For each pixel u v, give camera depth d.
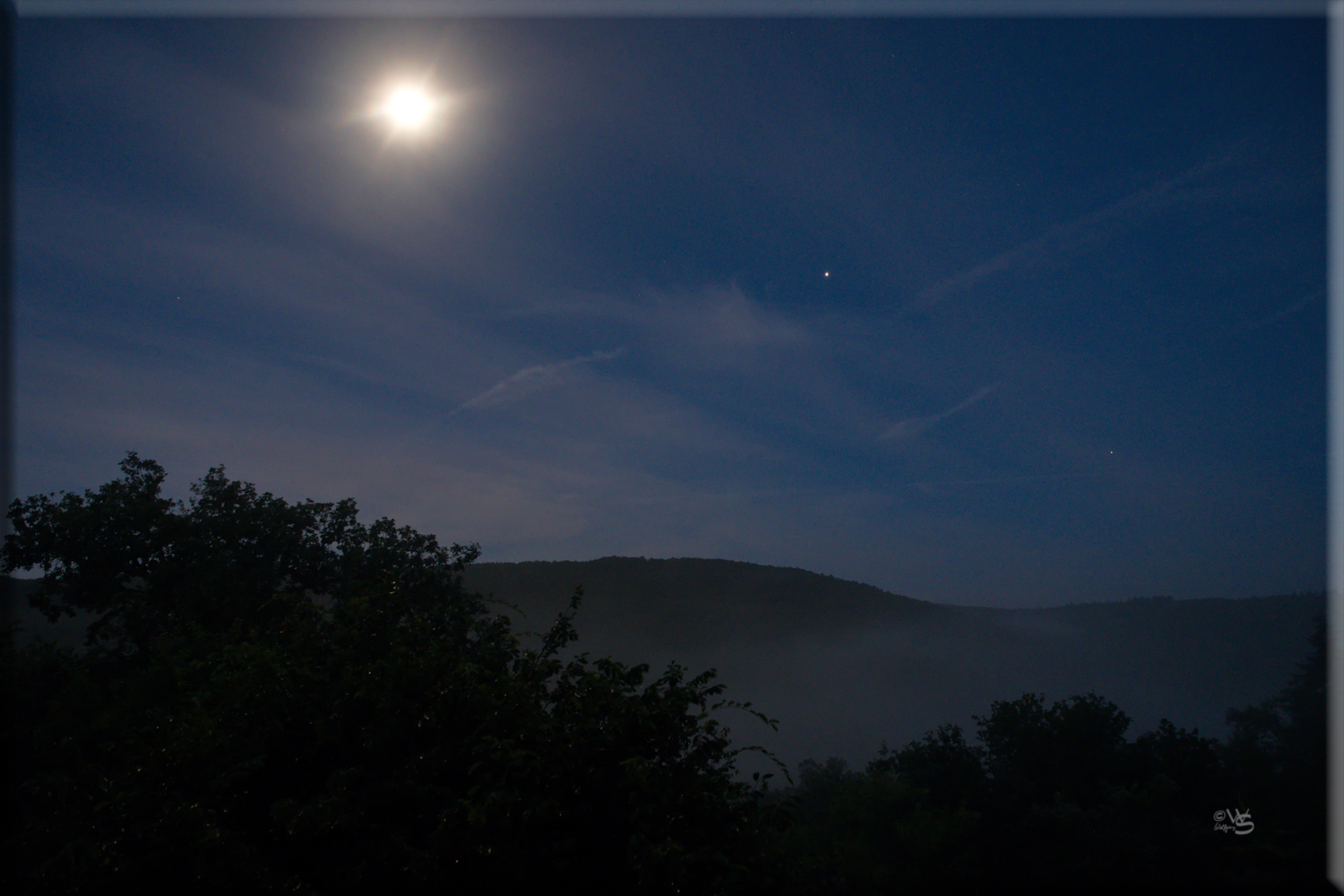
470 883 4.15
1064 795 14.66
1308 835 13.27
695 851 4.16
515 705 4.73
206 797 4.37
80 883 4.05
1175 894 12.21
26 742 6.01
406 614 6.02
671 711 4.85
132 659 11.71
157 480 15.30
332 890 4.20
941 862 12.56
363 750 4.74
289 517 15.41
